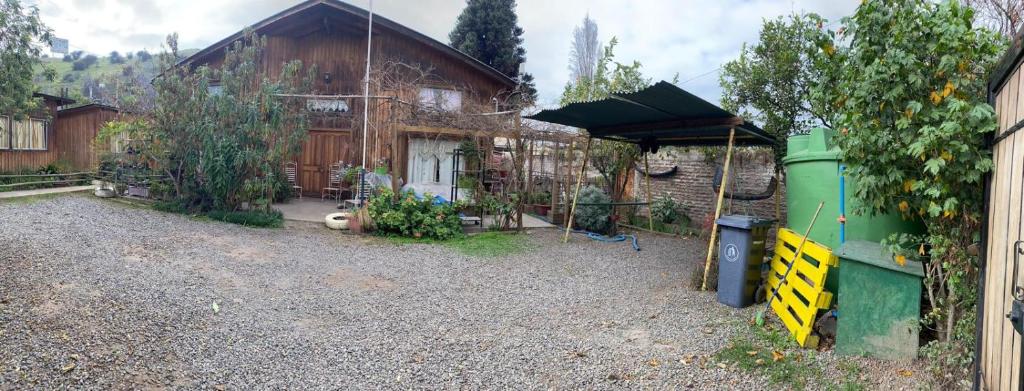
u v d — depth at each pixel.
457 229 9.96
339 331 4.73
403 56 14.95
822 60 4.57
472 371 3.96
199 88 9.89
